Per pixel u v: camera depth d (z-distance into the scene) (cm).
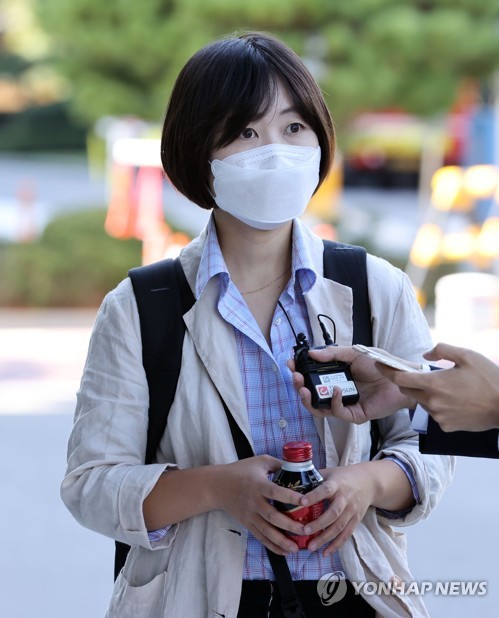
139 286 453
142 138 2645
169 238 2466
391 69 2194
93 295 2438
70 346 1964
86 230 2478
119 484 427
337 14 2192
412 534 1055
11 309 2416
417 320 469
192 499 422
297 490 409
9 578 984
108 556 1041
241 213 442
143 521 424
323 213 2619
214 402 438
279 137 441
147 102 2391
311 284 456
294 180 435
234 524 431
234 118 429
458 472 1238
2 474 1249
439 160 2969
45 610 917
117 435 438
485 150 2806
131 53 2284
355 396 423
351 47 2188
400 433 466
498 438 421
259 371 448
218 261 448
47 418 1470
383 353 416
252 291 461
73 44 2367
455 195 2116
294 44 2153
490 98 2794
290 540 411
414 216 3753
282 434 443
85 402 447
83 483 438
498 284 2000
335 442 445
